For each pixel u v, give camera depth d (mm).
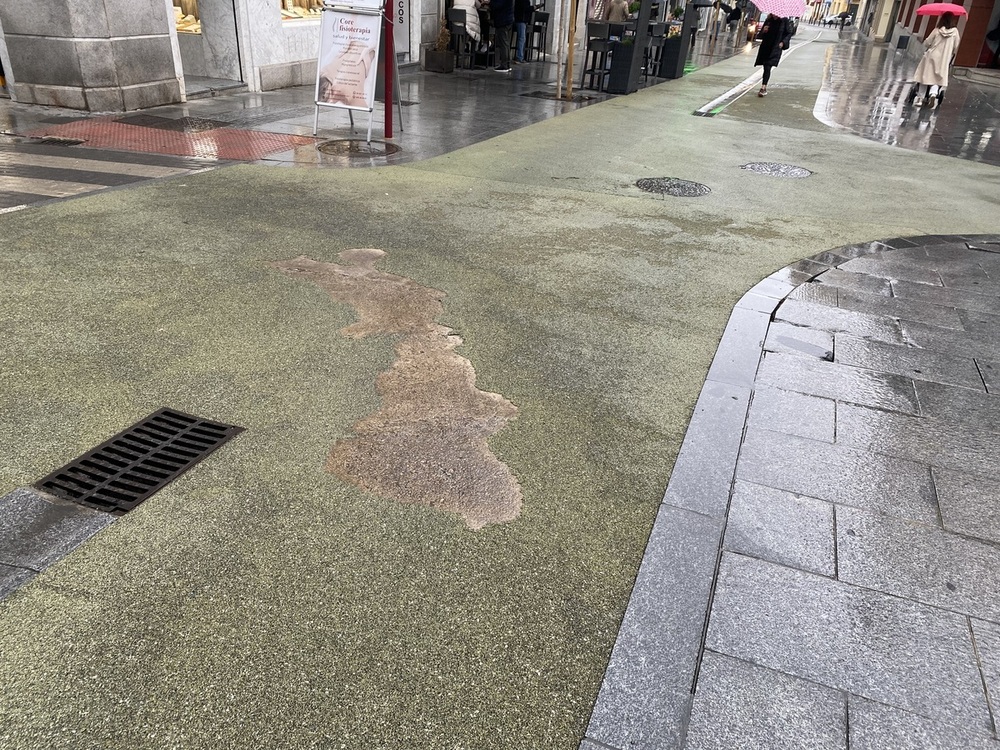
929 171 9703
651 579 2547
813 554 2705
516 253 5785
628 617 2385
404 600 2396
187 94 11500
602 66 15703
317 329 4277
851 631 2375
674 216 7047
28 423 3225
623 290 5168
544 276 5340
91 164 7672
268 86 13023
